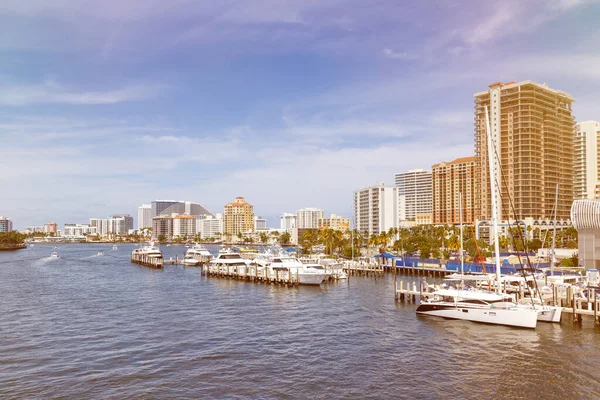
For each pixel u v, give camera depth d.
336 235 189.50
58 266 162.12
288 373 41.78
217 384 39.03
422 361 45.03
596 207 100.56
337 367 43.44
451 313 62.97
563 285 68.88
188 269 148.62
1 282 110.31
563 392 36.94
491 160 64.12
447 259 135.12
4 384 38.78
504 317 57.97
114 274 131.62
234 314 68.38
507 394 36.66
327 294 87.81
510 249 177.62
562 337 52.41
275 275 102.81
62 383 39.06
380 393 37.09
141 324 61.41
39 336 54.78
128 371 42.09
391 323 61.44
